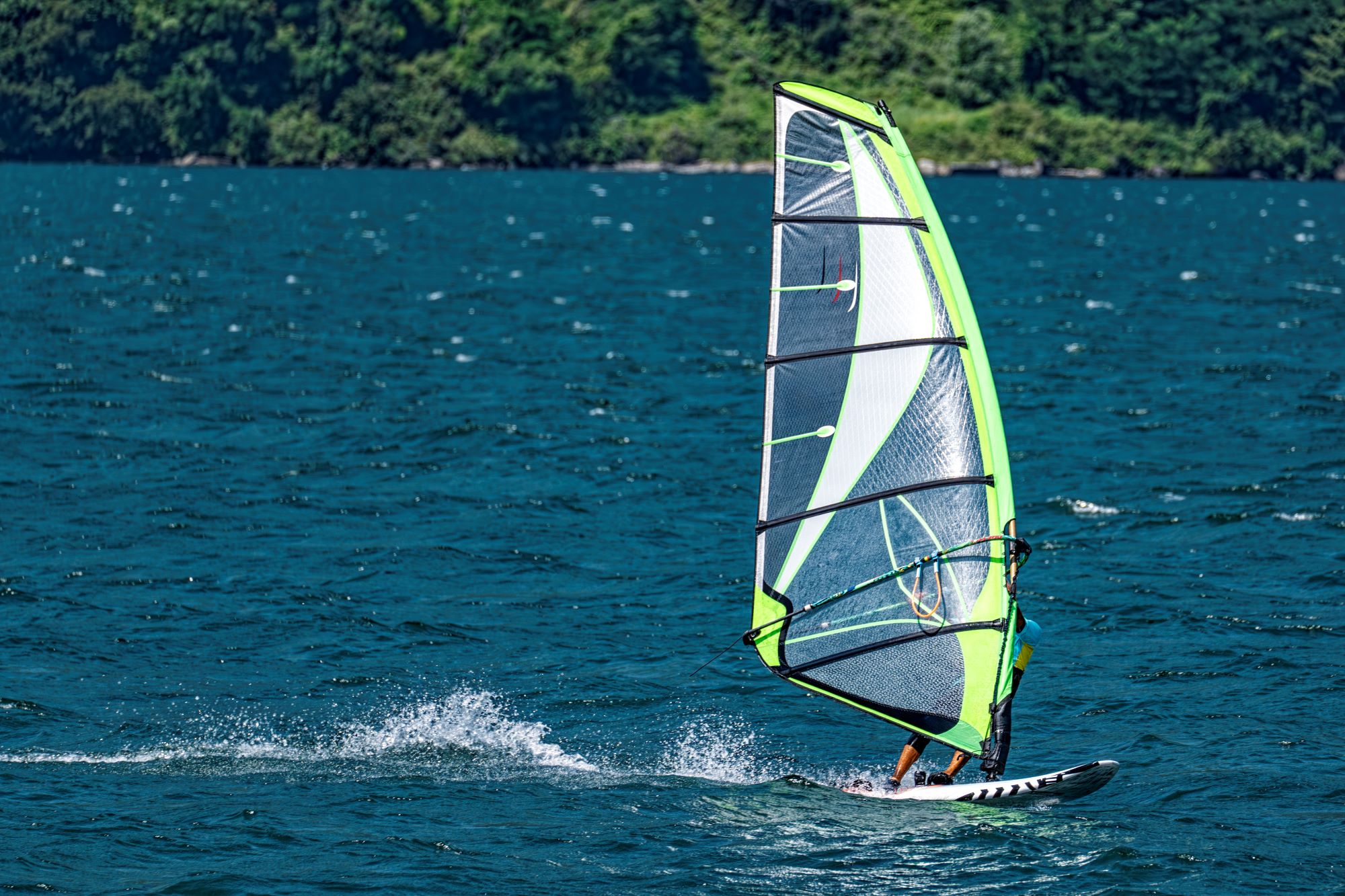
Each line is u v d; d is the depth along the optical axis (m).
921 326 58.53
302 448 117.69
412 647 75.44
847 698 58.62
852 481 58.81
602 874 51.03
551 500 103.69
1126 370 158.38
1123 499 104.19
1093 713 67.19
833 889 50.12
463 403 135.88
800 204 59.19
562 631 78.12
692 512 101.81
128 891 49.09
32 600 80.56
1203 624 78.62
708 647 76.12
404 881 50.28
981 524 57.97
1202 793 58.31
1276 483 108.38
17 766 59.62
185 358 156.38
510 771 60.66
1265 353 171.25
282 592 83.19
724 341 179.88
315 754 62.00
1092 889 50.25
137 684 69.56
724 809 56.81
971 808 57.00
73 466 109.75
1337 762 61.47
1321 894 50.12
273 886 49.69
